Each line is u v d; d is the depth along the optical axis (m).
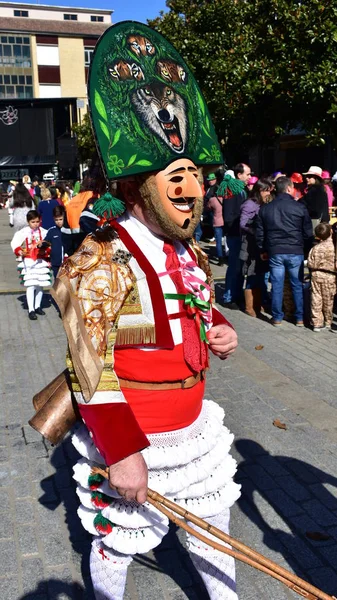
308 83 9.70
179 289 2.17
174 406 2.17
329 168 16.70
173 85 2.20
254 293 7.93
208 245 13.74
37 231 8.11
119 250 2.08
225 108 12.00
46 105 40.56
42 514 3.49
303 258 7.30
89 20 57.94
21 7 56.06
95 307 1.99
